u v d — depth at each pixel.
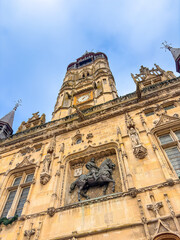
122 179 13.16
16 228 13.15
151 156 13.41
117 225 10.40
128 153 14.35
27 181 17.52
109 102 22.02
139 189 11.55
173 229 9.23
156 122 15.84
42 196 14.46
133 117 17.77
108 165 15.01
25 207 14.05
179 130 14.98
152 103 18.39
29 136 22.64
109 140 16.59
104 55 53.06
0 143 24.70
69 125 21.03
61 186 14.75
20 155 20.91
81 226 11.32
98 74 37.31
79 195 13.86
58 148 18.61
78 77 44.16
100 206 11.88
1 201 16.41
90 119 20.19
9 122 37.03
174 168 12.61
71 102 32.31
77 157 16.83
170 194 10.69
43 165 16.58
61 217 12.34
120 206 11.34
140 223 10.03
